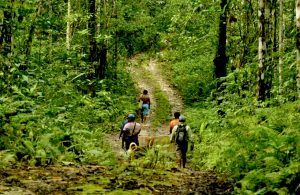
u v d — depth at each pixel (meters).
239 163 8.62
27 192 5.34
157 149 10.70
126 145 13.16
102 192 5.77
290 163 7.12
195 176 8.67
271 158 7.32
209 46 28.69
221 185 7.72
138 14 39.38
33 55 18.11
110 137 18.98
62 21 21.33
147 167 9.49
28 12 12.92
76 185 6.02
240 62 22.44
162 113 29.05
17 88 11.69
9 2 12.31
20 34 14.83
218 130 15.53
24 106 10.96
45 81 15.43
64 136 10.35
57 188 5.74
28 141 8.05
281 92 15.17
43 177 6.34
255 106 13.84
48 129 10.07
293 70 15.67
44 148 8.48
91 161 9.84
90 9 26.45
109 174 7.29
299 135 7.70
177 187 7.02
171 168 9.83
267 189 6.81
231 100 18.14
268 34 17.44
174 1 26.98
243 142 9.22
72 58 23.39
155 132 22.83
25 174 6.41
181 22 26.11
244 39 22.41
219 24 21.38
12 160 7.23
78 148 10.35
